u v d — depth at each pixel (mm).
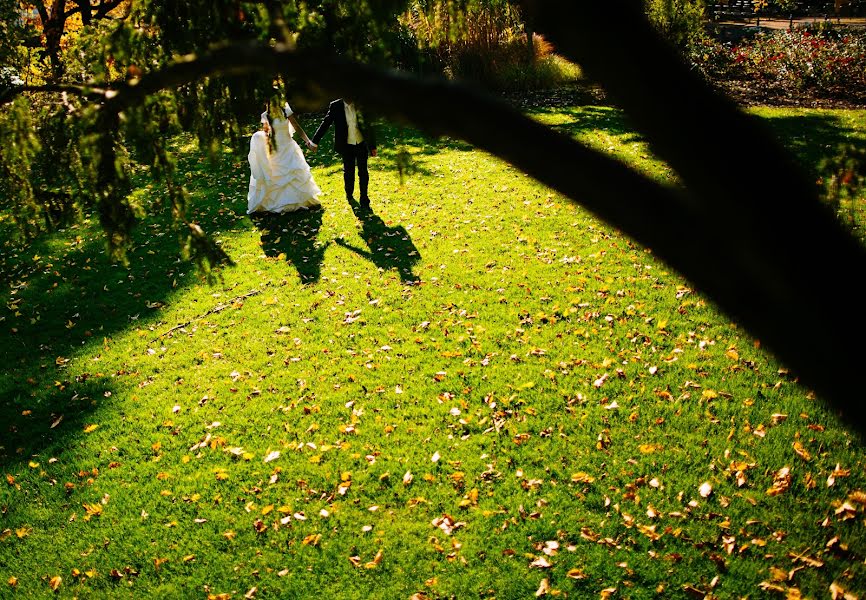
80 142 2639
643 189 905
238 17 2658
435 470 4539
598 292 6719
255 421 5188
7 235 9469
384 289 7074
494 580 3707
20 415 5562
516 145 950
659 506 4094
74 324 7043
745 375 5242
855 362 835
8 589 3961
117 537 4242
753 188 823
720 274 884
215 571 3938
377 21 2416
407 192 10094
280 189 9242
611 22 827
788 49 19047
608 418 4887
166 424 5242
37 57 5711
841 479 4168
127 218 2949
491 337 6062
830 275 817
